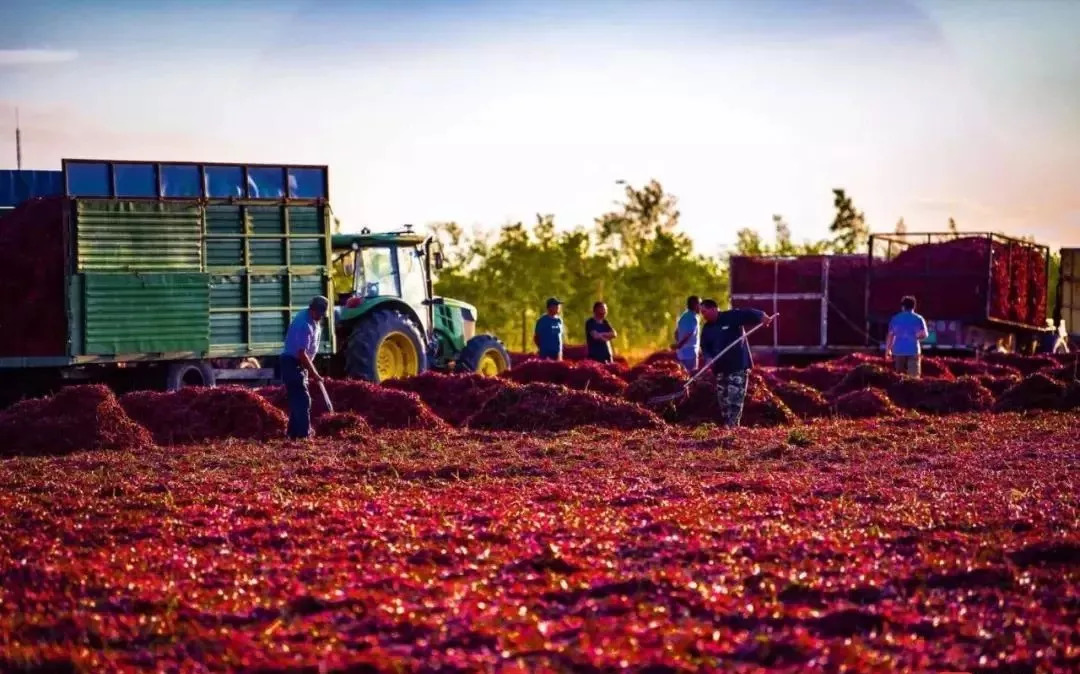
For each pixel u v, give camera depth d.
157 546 15.37
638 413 30.83
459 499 18.88
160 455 25.75
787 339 60.16
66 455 26.45
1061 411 34.97
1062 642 11.12
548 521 16.44
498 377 36.66
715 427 30.08
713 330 30.73
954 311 55.12
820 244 105.62
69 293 34.59
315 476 21.92
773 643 10.73
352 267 43.00
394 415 31.56
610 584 12.80
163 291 36.03
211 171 37.38
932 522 16.38
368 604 12.19
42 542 15.51
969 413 34.59
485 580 13.11
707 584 12.87
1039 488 19.61
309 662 10.34
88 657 10.75
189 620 11.88
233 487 20.47
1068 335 68.56
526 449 25.78
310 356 28.64
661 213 106.62
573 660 10.30
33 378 35.84
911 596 12.66
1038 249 61.88
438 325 46.97
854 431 29.11
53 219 35.19
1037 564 14.05
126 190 35.94
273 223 38.12
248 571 13.82
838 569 13.60
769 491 19.58
